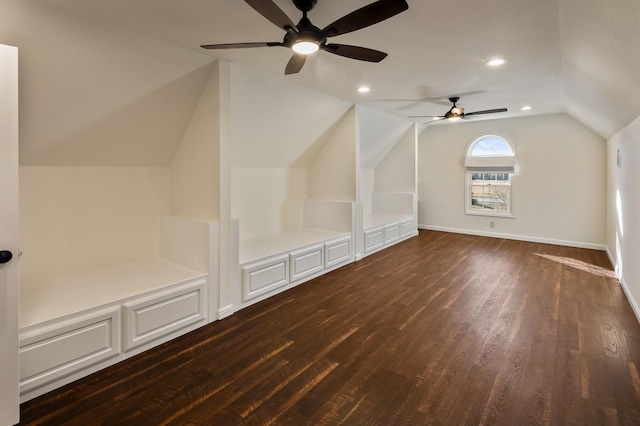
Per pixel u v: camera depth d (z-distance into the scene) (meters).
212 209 3.14
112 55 2.43
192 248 3.16
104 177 3.16
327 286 4.03
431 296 3.71
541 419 1.87
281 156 4.74
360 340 2.77
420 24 2.36
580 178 5.91
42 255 2.82
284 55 2.91
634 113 3.10
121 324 2.44
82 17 2.17
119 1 2.02
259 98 3.61
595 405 1.98
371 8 1.67
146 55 2.57
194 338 2.79
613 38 1.92
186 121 3.28
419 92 4.18
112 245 3.25
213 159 3.09
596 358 2.47
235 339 2.78
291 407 1.99
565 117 5.97
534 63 3.13
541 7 2.11
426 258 5.28
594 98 3.54
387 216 6.73
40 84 2.30
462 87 3.98
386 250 5.80
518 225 6.56
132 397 2.06
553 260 5.13
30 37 2.08
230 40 2.58
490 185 6.87
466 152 7.02
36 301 2.36
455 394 2.10
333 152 5.11
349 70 3.34
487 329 2.94
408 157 6.85
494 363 2.43
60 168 2.89
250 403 2.02
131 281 2.80
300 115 4.26
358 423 1.86
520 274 4.46
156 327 2.64
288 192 5.14
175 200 3.55
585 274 4.45
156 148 3.34
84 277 2.90
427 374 2.30
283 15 1.76
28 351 2.00
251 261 3.45
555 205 6.16
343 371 2.34
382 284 4.10
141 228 3.44
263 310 3.35
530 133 6.30
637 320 3.09
